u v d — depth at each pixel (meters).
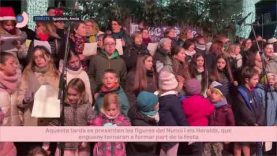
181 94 5.41
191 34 7.08
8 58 4.94
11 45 5.50
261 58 6.05
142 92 5.07
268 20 6.82
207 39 6.99
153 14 7.42
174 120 5.06
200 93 5.48
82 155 5.02
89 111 5.00
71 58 5.32
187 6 7.49
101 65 5.67
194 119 5.20
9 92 4.92
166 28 7.15
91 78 5.69
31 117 4.92
